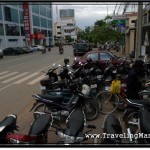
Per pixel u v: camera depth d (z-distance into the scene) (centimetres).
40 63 2239
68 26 10531
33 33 5106
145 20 1878
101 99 712
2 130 384
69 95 642
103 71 859
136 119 509
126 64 1032
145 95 624
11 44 4297
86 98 624
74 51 3083
